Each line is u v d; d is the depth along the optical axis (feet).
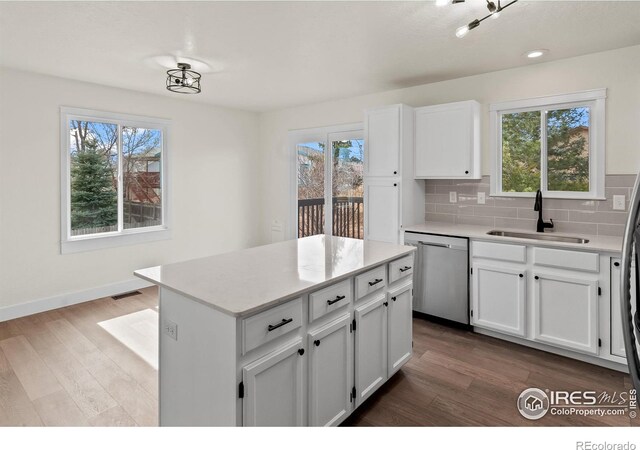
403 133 12.56
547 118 11.37
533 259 9.62
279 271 6.50
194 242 16.92
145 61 10.98
